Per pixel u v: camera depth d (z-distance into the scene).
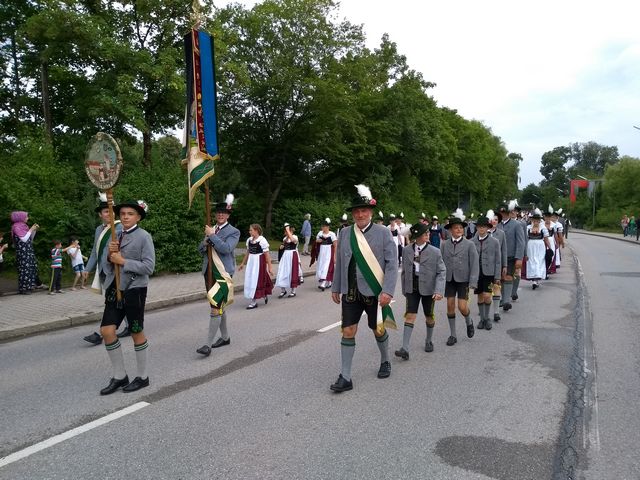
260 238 9.77
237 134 28.31
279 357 6.23
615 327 7.86
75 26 15.27
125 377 5.13
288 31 25.11
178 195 14.67
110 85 16.81
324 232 12.48
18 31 16.44
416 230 6.14
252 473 3.38
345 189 34.75
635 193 60.88
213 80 6.42
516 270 9.95
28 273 10.98
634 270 15.78
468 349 6.61
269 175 29.48
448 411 4.46
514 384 5.20
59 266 11.05
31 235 11.19
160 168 16.02
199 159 6.17
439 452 3.69
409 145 36.38
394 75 36.75
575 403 4.67
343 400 4.73
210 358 6.21
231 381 5.31
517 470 3.43
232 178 34.53
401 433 4.00
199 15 6.25
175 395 4.90
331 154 29.11
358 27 28.02
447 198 54.16
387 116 34.56
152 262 5.05
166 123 20.41
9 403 4.74
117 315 5.02
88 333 7.86
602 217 61.75
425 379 5.36
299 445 3.79
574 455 3.65
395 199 37.59
